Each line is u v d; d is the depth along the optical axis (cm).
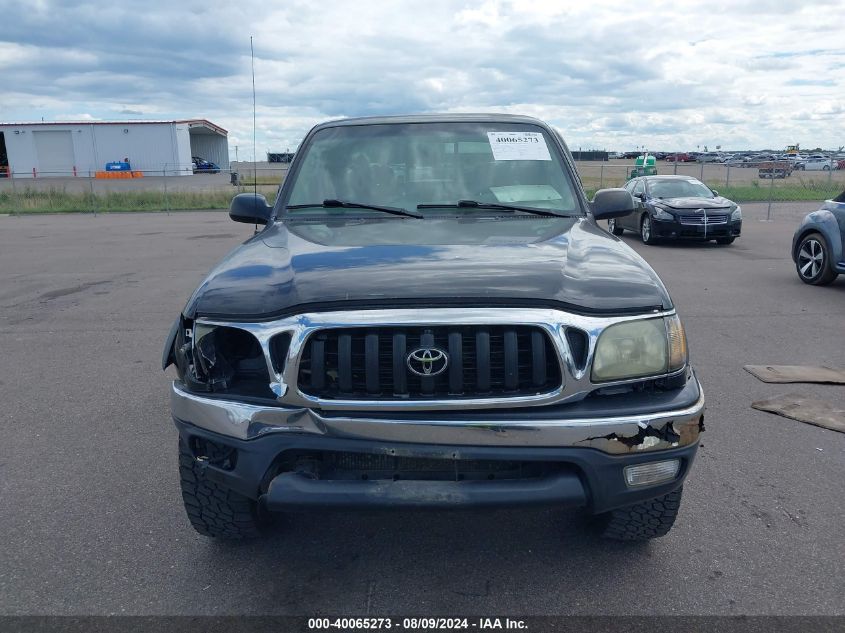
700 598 284
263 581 299
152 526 346
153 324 785
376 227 354
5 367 623
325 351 256
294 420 255
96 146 5566
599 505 259
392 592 290
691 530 337
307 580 299
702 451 429
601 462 254
